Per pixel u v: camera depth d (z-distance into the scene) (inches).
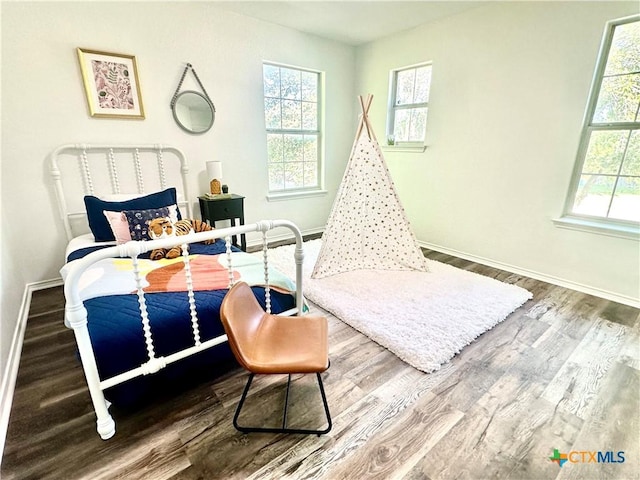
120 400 57.2
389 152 167.0
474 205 137.0
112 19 107.5
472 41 125.0
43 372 71.9
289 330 62.2
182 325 61.1
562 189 111.1
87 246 98.0
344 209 115.9
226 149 142.5
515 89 116.4
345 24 140.1
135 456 52.4
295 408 62.5
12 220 102.3
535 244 121.3
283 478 49.3
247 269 78.3
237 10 127.7
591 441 55.2
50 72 101.2
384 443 55.0
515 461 51.8
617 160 101.0
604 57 98.3
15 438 55.5
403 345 78.7
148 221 99.2
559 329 88.7
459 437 56.0
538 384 68.4
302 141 170.6
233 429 57.7
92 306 60.1
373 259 127.6
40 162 104.9
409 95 156.9
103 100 110.7
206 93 131.4
